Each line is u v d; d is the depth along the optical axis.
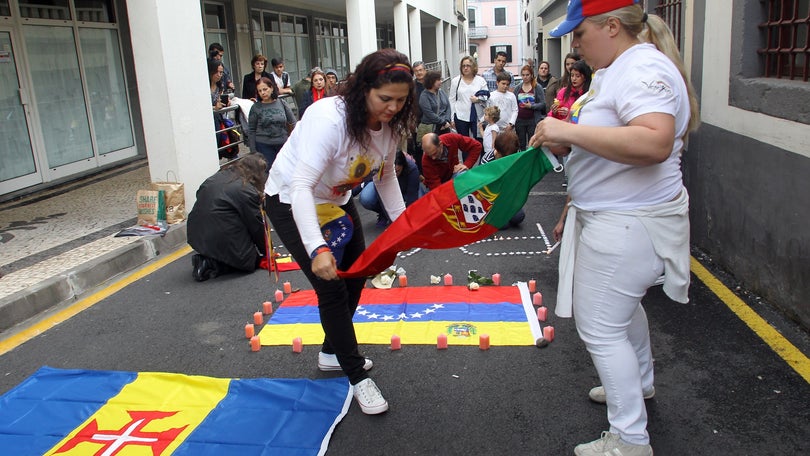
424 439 3.21
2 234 7.19
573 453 3.03
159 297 5.51
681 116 2.48
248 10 17.17
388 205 3.55
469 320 4.57
